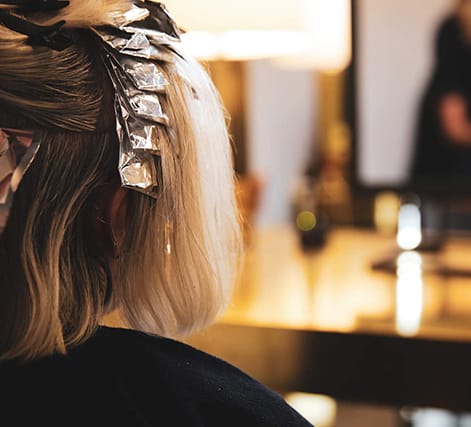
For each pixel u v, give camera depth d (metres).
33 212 0.67
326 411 2.67
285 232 2.54
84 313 0.70
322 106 3.52
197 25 1.68
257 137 3.28
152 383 0.71
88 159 0.68
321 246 2.27
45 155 0.67
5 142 0.65
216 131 0.79
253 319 1.59
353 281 1.88
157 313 0.76
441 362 1.50
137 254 0.73
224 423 0.71
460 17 1.94
